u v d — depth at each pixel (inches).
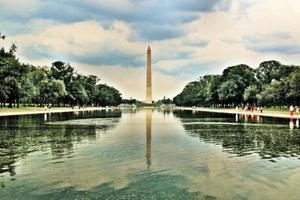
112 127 2111.2
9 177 775.1
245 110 4655.5
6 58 4109.3
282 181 740.7
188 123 2503.7
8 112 3708.2
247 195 645.3
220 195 645.3
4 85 3966.5
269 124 2285.9
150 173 813.9
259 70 5659.5
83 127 2084.2
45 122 2459.4
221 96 5703.7
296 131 1784.0
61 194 651.5
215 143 1334.9
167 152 1112.8
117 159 988.6
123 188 689.6
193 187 696.4
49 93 5295.3
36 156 1034.7
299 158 1003.9
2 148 1194.0
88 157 1019.3
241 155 1056.2
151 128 2044.8
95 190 676.7
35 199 624.7
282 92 4284.0
